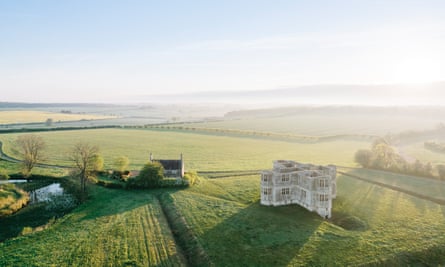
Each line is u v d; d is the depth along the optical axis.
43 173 110.12
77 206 81.12
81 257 54.09
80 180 100.56
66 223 69.00
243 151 173.75
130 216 72.69
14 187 92.25
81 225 67.56
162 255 55.34
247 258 53.94
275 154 166.50
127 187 95.25
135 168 126.19
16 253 55.47
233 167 132.75
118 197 87.62
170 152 166.00
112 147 175.38
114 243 59.22
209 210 76.25
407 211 77.25
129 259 53.53
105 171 110.44
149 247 57.88
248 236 61.97
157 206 80.06
